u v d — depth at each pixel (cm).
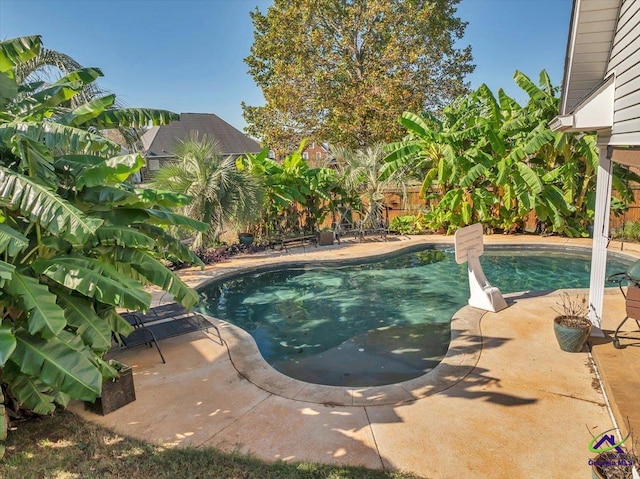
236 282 1059
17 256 386
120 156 399
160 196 441
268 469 334
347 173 1487
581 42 464
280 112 2241
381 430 386
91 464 345
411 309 830
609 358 495
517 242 1277
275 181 1381
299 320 789
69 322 371
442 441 367
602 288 559
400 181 1474
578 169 1286
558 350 545
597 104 473
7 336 272
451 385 465
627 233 1241
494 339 586
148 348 591
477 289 716
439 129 1448
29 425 406
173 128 3238
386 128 2056
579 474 322
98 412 426
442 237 1421
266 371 515
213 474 330
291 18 2161
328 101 2128
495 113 1257
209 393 464
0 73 426
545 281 1011
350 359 604
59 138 369
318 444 369
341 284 1025
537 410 411
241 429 394
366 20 2192
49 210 323
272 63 2377
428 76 2322
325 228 1562
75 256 385
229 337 626
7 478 327
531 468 331
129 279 387
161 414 424
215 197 1079
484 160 1292
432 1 2242
